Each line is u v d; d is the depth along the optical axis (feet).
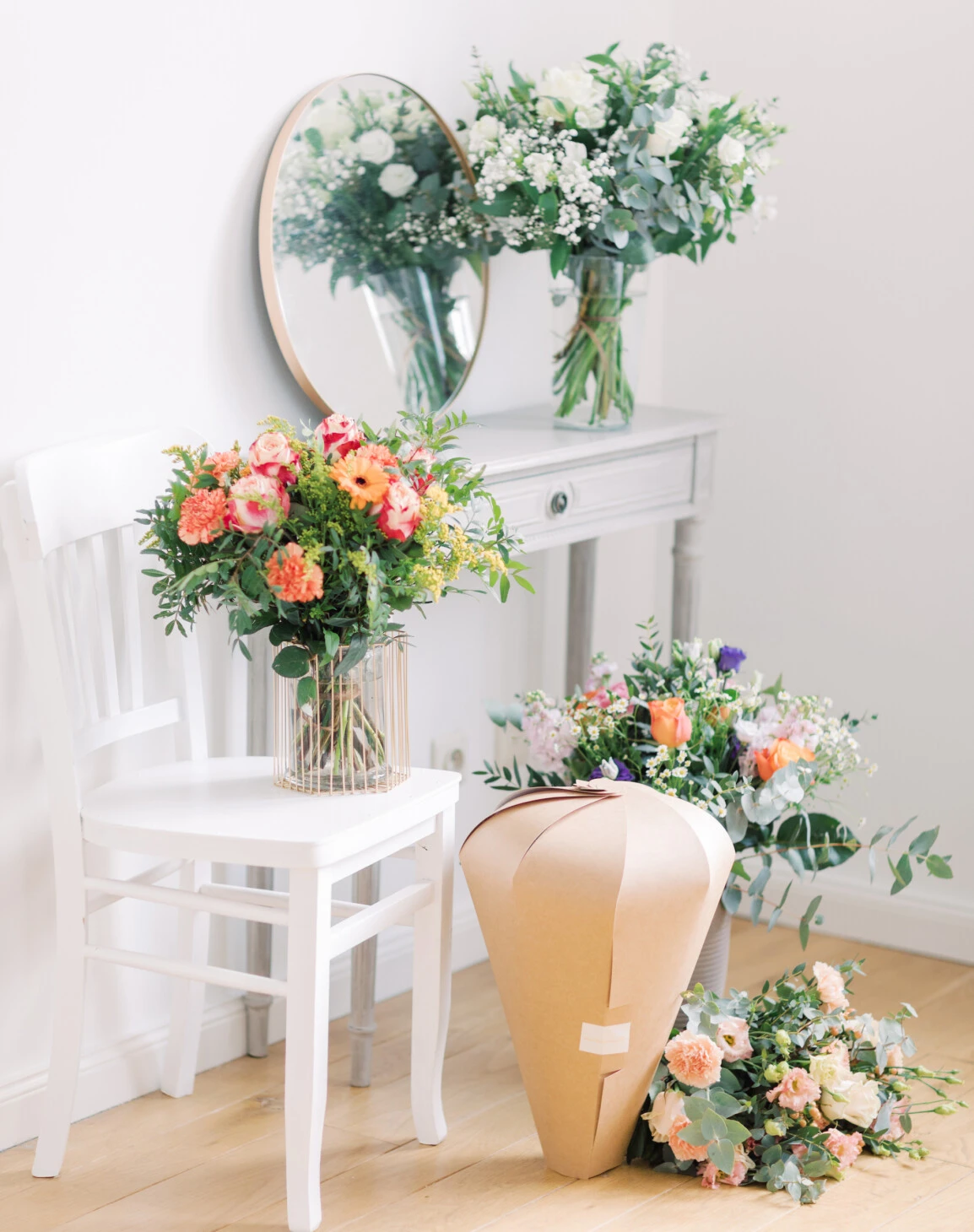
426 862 6.82
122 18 6.76
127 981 7.46
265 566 6.01
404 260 8.16
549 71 7.92
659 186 8.07
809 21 9.49
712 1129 6.51
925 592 9.52
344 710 6.42
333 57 7.73
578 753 7.74
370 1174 6.77
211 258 7.30
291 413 7.81
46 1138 6.65
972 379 9.22
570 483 8.09
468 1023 8.41
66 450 6.46
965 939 9.43
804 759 7.48
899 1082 7.12
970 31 8.98
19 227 6.52
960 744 9.48
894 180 9.34
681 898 6.28
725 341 10.10
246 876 7.92
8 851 6.84
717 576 10.33
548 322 9.33
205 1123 7.22
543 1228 6.35
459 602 8.99
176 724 7.18
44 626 6.23
